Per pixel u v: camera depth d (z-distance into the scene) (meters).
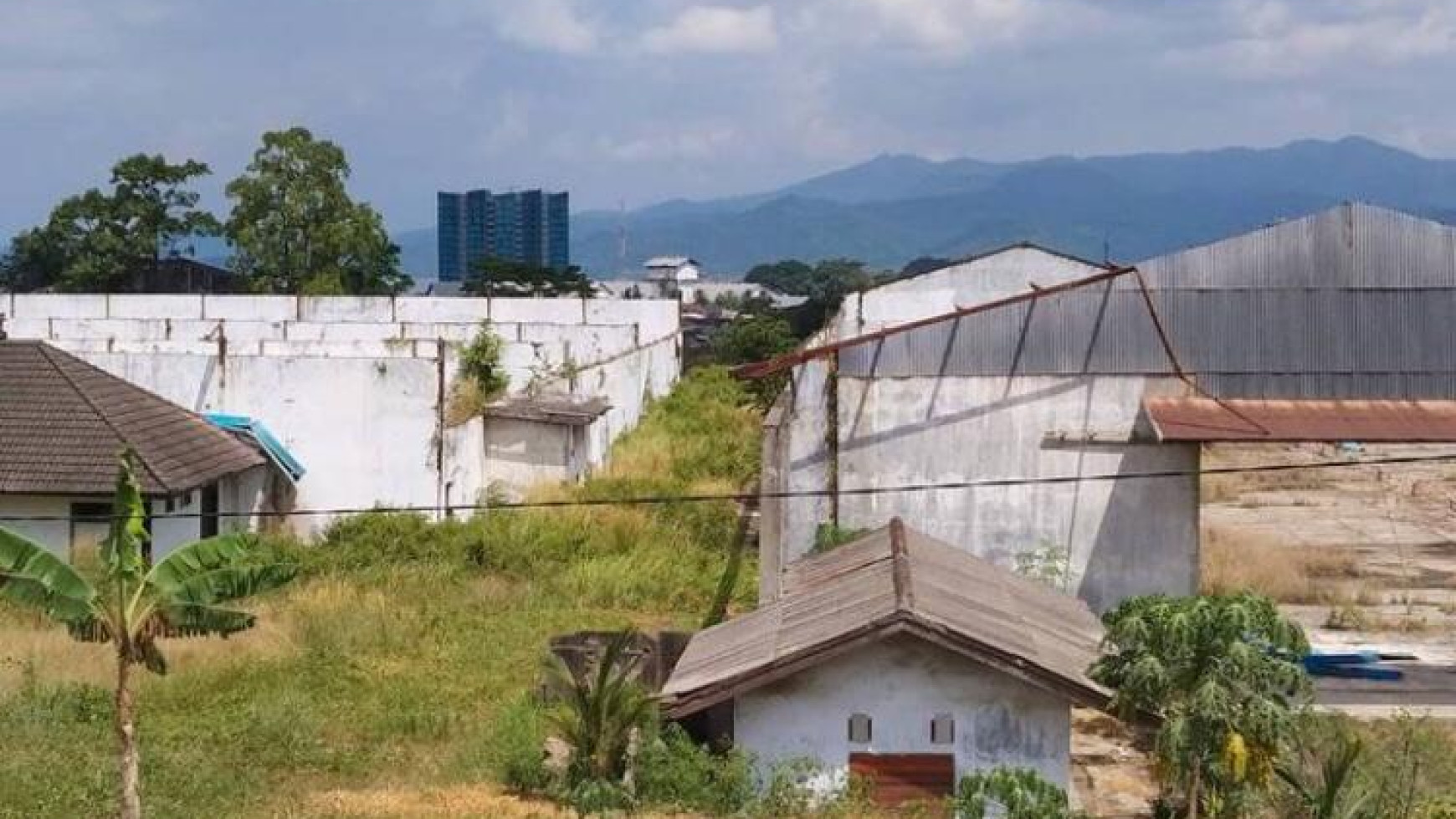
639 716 16.92
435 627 26.05
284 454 34.00
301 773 18.61
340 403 34.22
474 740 19.83
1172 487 27.27
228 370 34.28
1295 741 15.81
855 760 16.77
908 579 18.19
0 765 17.39
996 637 16.80
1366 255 27.62
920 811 16.39
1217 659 15.07
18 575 15.27
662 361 59.06
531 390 41.91
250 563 16.39
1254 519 43.53
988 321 27.59
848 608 17.78
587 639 24.28
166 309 61.38
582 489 36.78
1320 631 28.73
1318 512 44.84
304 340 48.78
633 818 16.33
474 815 16.50
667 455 43.47
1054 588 25.50
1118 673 15.97
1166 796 16.89
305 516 34.09
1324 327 27.59
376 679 22.84
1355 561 35.47
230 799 17.12
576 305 63.09
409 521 32.56
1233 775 15.07
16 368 31.30
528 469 37.81
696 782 16.75
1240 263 27.62
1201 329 27.58
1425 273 27.56
